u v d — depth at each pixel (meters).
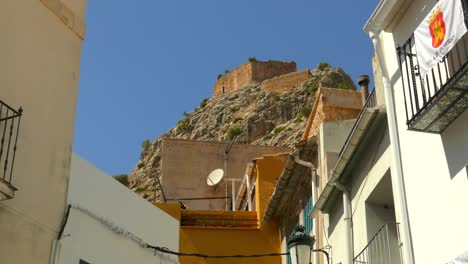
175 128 101.31
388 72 14.77
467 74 11.08
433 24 12.48
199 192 37.03
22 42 12.09
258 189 26.06
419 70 12.87
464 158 11.80
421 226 12.85
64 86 12.87
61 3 13.30
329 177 18.34
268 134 88.88
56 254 11.62
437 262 12.22
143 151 88.88
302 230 13.59
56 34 13.01
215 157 38.22
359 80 21.41
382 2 14.38
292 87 99.50
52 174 12.05
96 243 14.45
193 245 24.78
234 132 90.50
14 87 11.66
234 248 24.83
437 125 12.38
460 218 11.70
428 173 12.84
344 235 16.94
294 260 13.23
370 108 15.09
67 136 12.64
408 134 13.71
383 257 14.64
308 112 86.56
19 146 11.42
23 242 11.05
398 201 13.59
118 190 15.70
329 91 21.38
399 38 14.44
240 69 110.38
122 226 15.52
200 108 107.00
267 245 24.94
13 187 10.54
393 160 13.98
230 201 35.50
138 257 15.80
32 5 12.55
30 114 11.85
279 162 26.64
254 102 97.38
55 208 11.95
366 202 16.00
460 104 11.75
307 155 21.14
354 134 15.67
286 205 23.88
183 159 38.16
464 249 11.49
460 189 11.80
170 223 17.30
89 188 14.73
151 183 65.88
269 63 109.06
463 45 12.24
